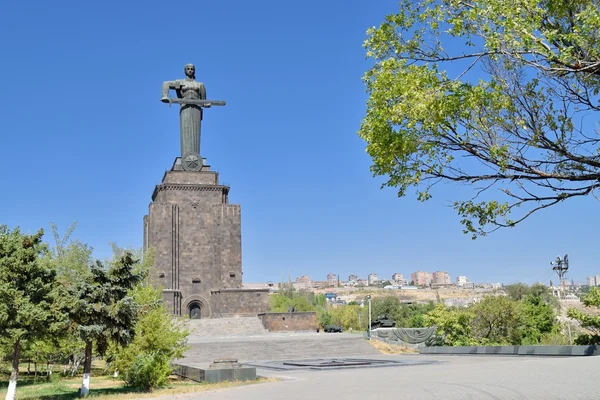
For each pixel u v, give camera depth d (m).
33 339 28.59
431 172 16.09
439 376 25.70
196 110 93.62
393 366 38.94
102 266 32.00
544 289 116.19
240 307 87.62
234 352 59.06
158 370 32.38
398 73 15.90
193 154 93.19
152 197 99.31
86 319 31.22
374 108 16.36
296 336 70.00
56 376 44.81
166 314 38.38
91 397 29.20
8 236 29.39
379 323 72.81
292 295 141.12
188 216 90.94
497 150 14.96
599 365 24.94
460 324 71.31
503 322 73.56
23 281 28.84
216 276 89.50
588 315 45.91
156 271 87.31
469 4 15.48
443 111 15.17
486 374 24.73
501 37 14.57
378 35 16.58
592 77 15.55
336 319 124.88
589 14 13.64
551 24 14.95
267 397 22.17
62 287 30.16
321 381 27.94
